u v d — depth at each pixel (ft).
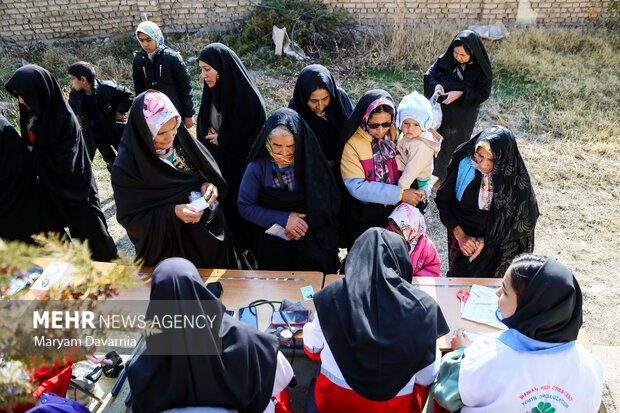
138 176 8.81
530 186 9.28
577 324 5.66
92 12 26.37
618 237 14.03
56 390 6.68
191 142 9.46
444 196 10.21
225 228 10.40
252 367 6.08
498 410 5.74
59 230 12.14
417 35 24.43
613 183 16.16
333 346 6.29
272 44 25.46
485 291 8.75
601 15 25.76
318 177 9.61
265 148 9.73
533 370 5.63
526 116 20.10
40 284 8.42
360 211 10.37
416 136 9.92
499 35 25.17
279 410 6.96
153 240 9.14
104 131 16.02
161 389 5.63
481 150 8.99
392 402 6.23
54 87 10.91
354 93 22.00
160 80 15.98
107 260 12.64
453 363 6.69
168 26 26.73
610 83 21.71
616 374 8.89
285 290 8.97
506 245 9.79
